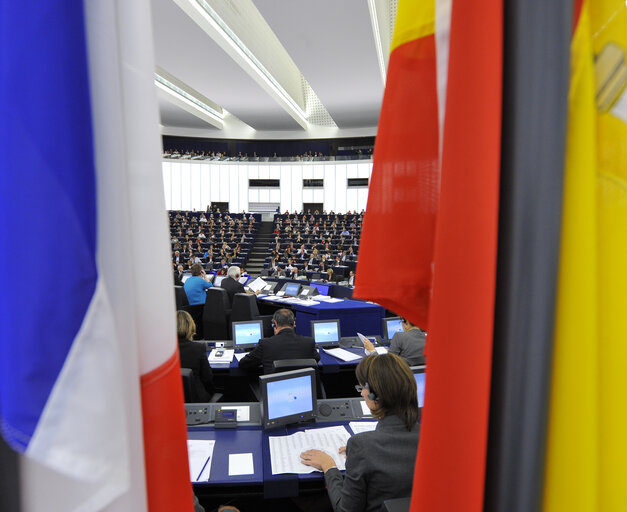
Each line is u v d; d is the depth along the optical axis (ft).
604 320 1.70
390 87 2.34
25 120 1.58
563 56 1.63
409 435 5.58
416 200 2.32
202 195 71.77
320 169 72.79
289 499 7.95
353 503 5.50
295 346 11.91
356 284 2.34
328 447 7.41
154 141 2.00
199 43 35.81
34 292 1.57
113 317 1.73
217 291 22.09
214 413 8.39
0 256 1.58
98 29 1.76
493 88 1.69
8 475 1.69
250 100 53.88
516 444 1.68
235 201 73.10
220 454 7.17
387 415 5.75
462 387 1.71
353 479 5.50
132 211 1.95
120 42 1.94
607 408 1.69
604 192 1.71
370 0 30.07
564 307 1.66
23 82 1.59
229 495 7.32
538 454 1.68
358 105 55.42
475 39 1.72
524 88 1.67
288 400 8.11
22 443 1.54
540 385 1.66
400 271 2.34
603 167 1.71
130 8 1.95
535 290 1.66
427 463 1.80
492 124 1.68
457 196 1.75
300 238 56.13
